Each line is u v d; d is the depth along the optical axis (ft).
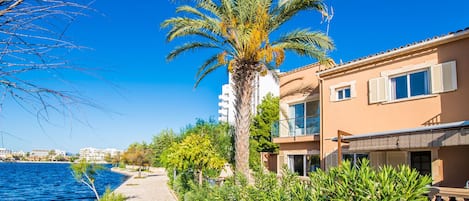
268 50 52.95
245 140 54.54
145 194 109.60
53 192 138.62
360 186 15.75
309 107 81.92
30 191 141.18
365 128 64.39
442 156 51.65
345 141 59.52
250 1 53.93
